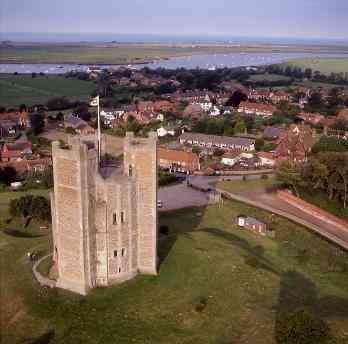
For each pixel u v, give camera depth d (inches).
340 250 4040.4
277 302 2945.4
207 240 3789.4
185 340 2536.9
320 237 4301.2
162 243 3617.1
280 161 6235.2
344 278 3555.6
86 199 2790.4
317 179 5073.8
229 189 5629.9
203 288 3019.2
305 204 4987.7
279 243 4205.2
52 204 3115.2
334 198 5044.3
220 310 2797.7
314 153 6939.0
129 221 2982.3
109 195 2861.7
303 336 2298.2
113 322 2667.3
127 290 2952.8
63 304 2805.1
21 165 6437.0
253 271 3299.7
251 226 4458.7
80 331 2610.7
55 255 3203.7
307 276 3526.1
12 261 3373.5
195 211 4837.6
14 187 5492.1
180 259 3351.4
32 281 3053.6
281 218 4724.4
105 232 2896.2
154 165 2957.7
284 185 5561.0
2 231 4055.1
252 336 2513.5
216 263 3341.5
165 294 2933.1
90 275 2910.9
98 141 3041.3
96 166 2837.1
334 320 2613.2
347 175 4825.3
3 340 2635.3
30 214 4335.6
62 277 2974.9
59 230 2906.0
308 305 2955.2
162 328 2635.3
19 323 2726.4
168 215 4672.7
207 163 6948.8
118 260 2987.2
